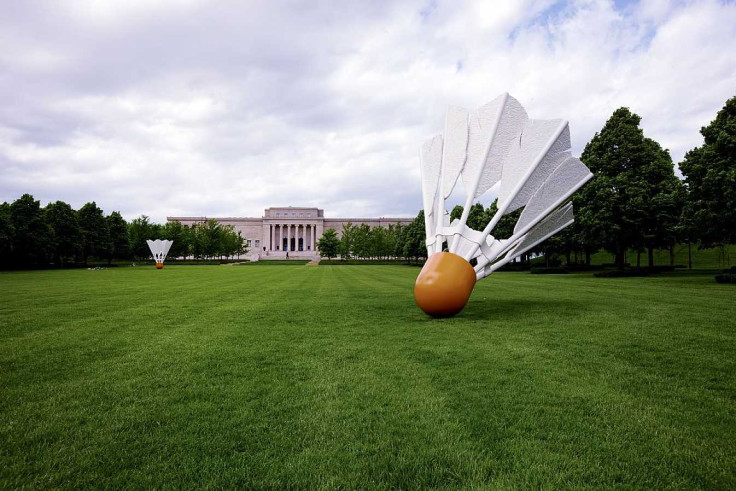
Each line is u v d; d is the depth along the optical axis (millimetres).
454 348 6293
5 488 2682
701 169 18516
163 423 3680
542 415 3797
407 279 24031
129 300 12852
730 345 6422
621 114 26094
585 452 3145
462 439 3342
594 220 24688
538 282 19922
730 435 3396
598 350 6133
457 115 10508
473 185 9586
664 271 28516
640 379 4809
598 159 25766
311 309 10711
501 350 6152
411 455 3082
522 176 9453
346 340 6930
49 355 5992
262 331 7758
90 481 2770
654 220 24156
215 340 6988
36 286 18328
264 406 4043
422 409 3939
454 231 9633
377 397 4258
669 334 7215
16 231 41625
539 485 2732
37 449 3205
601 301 11914
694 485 2723
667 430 3498
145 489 2684
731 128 18016
